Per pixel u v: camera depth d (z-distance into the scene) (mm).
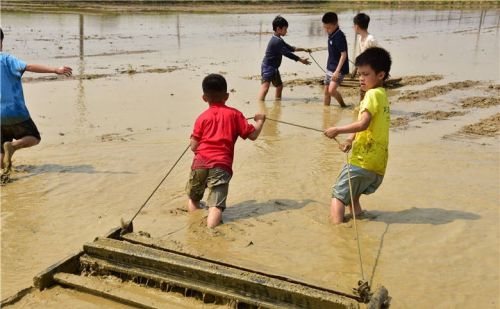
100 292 4164
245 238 5148
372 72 5363
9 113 6859
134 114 10312
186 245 4969
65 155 7773
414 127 9648
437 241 5137
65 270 4457
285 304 3840
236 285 3986
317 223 5516
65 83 13141
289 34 27266
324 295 3736
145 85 13148
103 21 28953
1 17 27906
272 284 3865
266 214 5742
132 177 6902
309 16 38844
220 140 5551
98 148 8133
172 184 6668
